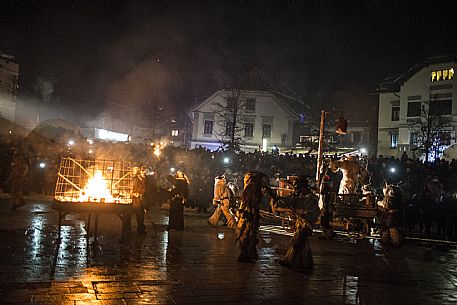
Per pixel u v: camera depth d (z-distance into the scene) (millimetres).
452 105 39031
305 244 8570
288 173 25125
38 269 7191
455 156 33062
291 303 6188
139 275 7211
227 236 12078
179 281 6984
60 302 5621
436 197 16594
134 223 13344
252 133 50312
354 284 7520
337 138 47719
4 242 9219
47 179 20766
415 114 41156
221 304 5938
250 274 7750
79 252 8695
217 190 14039
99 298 5871
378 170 22031
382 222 12656
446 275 8734
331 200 13391
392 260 10086
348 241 12820
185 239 11148
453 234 15930
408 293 7145
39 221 12445
